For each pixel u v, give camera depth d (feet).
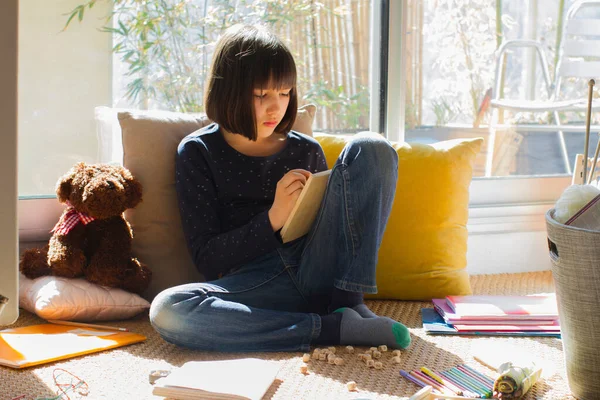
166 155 5.57
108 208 5.11
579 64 7.30
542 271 7.28
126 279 5.25
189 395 3.63
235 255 4.83
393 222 5.88
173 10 6.12
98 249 5.24
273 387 3.91
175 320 4.44
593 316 3.68
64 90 5.87
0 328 4.94
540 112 7.25
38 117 5.83
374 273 4.76
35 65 5.76
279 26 6.46
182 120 5.73
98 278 5.16
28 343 4.50
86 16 5.86
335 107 6.72
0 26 3.13
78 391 3.82
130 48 6.04
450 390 3.81
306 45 6.56
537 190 7.26
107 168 5.31
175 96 6.23
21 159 5.82
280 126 5.35
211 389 3.62
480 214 7.00
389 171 4.75
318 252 4.81
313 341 4.58
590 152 7.38
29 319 5.18
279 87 4.99
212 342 4.46
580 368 3.79
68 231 5.24
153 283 5.56
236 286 4.74
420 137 6.97
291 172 4.75
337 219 4.76
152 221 5.54
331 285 4.92
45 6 5.73
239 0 6.32
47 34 5.76
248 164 5.23
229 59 5.00
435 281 5.82
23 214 5.78
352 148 4.75
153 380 3.95
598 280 3.64
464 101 7.04
